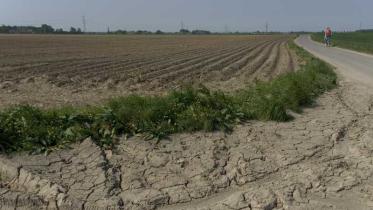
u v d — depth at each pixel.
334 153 6.62
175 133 7.10
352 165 6.14
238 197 5.02
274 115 8.25
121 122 7.03
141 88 14.13
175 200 5.04
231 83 15.79
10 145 6.12
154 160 6.05
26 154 5.99
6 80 15.24
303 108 9.69
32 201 4.88
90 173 5.54
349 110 9.64
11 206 4.83
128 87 14.31
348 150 6.77
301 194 5.18
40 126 6.75
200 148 6.51
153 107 7.76
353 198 5.14
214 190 5.32
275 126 7.87
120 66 21.53
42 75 16.84
